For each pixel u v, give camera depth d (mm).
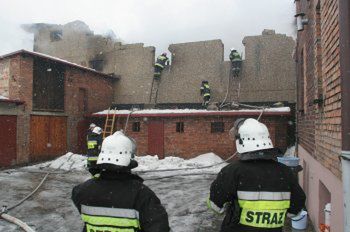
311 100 6480
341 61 2924
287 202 2227
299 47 10078
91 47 23406
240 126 2406
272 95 18234
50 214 7102
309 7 7137
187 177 11852
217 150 16422
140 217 1900
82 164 14266
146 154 17719
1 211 7004
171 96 20328
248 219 2195
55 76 16953
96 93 19906
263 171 2221
